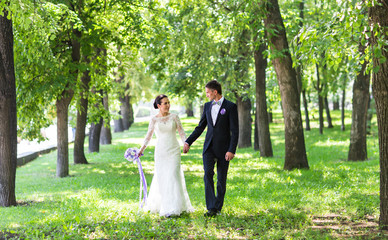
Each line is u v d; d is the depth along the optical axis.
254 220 5.99
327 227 5.56
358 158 14.49
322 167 12.48
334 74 23.34
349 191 8.12
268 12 11.22
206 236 5.15
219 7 13.93
